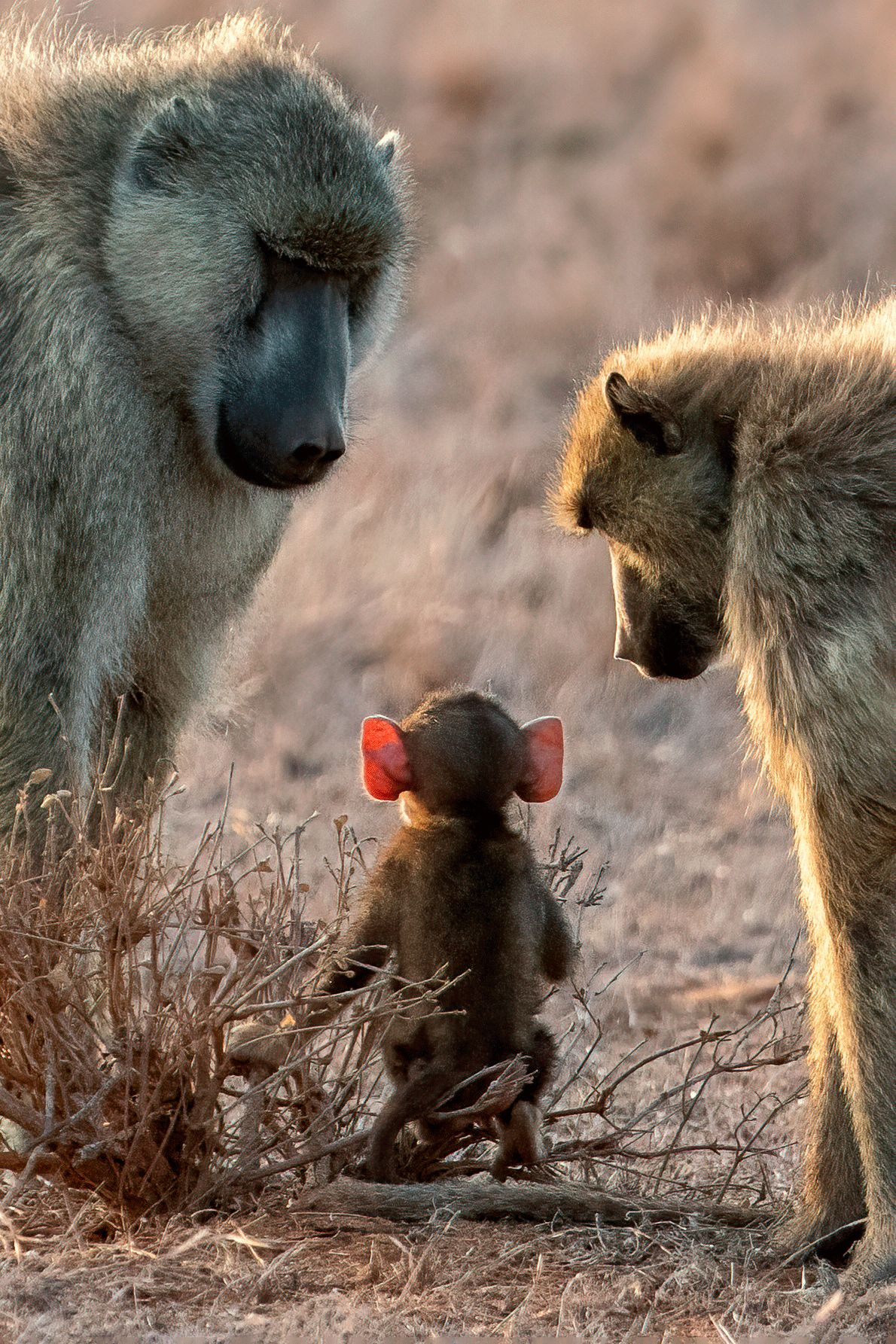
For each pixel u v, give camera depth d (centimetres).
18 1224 828
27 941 831
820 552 791
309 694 1873
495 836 880
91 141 984
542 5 4069
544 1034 880
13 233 945
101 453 936
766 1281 792
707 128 3394
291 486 994
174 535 1005
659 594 938
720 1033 1004
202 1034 826
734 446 880
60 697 923
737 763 1781
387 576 2075
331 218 988
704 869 1564
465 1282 762
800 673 786
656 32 3912
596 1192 876
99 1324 705
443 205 3381
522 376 2717
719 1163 1003
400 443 2494
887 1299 728
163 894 1045
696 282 3008
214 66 1039
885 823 775
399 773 886
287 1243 805
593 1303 744
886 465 804
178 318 972
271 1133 887
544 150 3578
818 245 3038
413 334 2881
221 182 979
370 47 3988
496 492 2298
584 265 3069
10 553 917
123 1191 834
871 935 776
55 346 927
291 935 927
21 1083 845
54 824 912
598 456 938
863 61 3581
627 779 1750
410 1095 848
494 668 1933
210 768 1706
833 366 855
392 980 871
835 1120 838
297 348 992
